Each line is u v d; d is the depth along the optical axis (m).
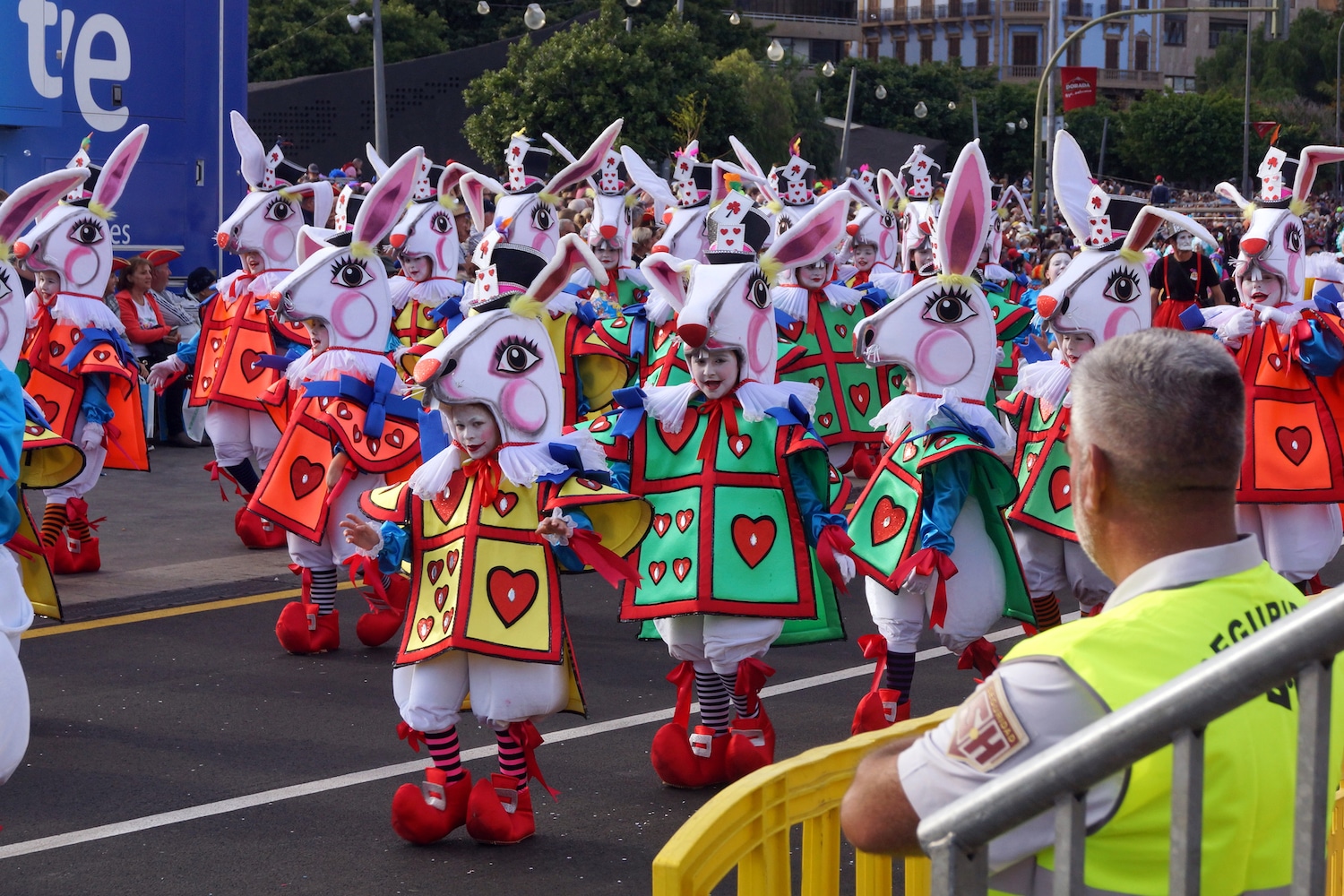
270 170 17.16
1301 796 2.59
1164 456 3.07
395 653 12.35
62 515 14.65
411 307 17.67
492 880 7.84
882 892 4.62
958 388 9.88
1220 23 166.50
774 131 59.25
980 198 9.80
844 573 8.98
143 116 23.03
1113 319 11.20
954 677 11.86
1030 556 11.09
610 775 9.50
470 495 8.12
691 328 8.84
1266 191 13.45
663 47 51.44
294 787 9.20
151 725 10.36
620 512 8.27
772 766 4.10
